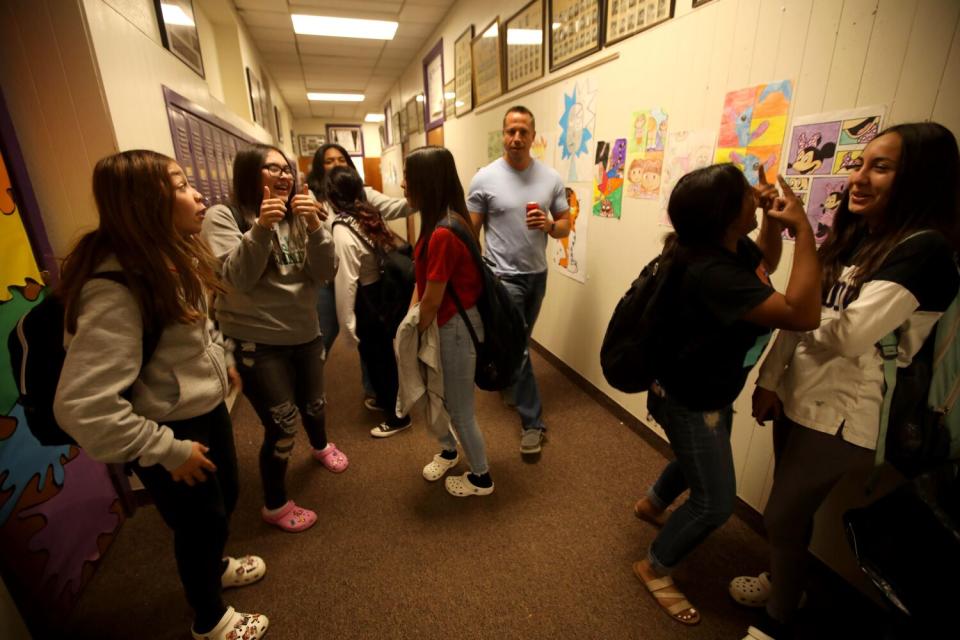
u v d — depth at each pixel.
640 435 2.17
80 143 1.46
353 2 4.01
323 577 1.44
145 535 1.62
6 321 1.19
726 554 1.49
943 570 0.80
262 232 1.22
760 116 1.40
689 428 1.13
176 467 0.91
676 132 1.75
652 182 1.91
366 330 2.08
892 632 0.90
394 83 7.34
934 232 0.84
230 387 1.28
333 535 1.61
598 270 2.38
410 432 2.27
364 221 1.97
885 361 0.92
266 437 1.52
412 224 6.93
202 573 1.10
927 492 0.86
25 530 1.19
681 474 1.50
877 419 0.96
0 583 1.04
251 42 4.95
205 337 1.03
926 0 0.98
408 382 1.53
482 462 1.71
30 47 1.36
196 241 1.01
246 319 1.39
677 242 1.05
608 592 1.37
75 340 0.78
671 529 1.24
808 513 1.07
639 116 1.95
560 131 2.58
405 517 1.69
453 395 1.57
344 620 1.30
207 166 2.62
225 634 1.18
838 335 0.92
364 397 2.68
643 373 1.13
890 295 0.85
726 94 1.51
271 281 1.39
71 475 1.39
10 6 1.32
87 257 0.82
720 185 0.93
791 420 1.10
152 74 1.92
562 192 2.14
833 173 1.21
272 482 1.58
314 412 1.77
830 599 1.32
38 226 1.36
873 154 0.90
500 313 1.52
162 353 0.92
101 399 0.78
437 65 4.75
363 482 1.90
